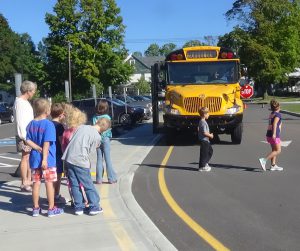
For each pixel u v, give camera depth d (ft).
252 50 119.75
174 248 11.25
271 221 13.47
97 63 114.11
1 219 13.94
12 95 154.10
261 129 42.55
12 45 139.13
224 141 33.58
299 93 139.95
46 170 13.91
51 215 14.01
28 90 17.26
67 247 11.41
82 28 114.73
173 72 32.96
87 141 13.98
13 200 16.20
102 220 13.58
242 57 122.31
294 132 38.06
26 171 17.61
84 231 12.61
